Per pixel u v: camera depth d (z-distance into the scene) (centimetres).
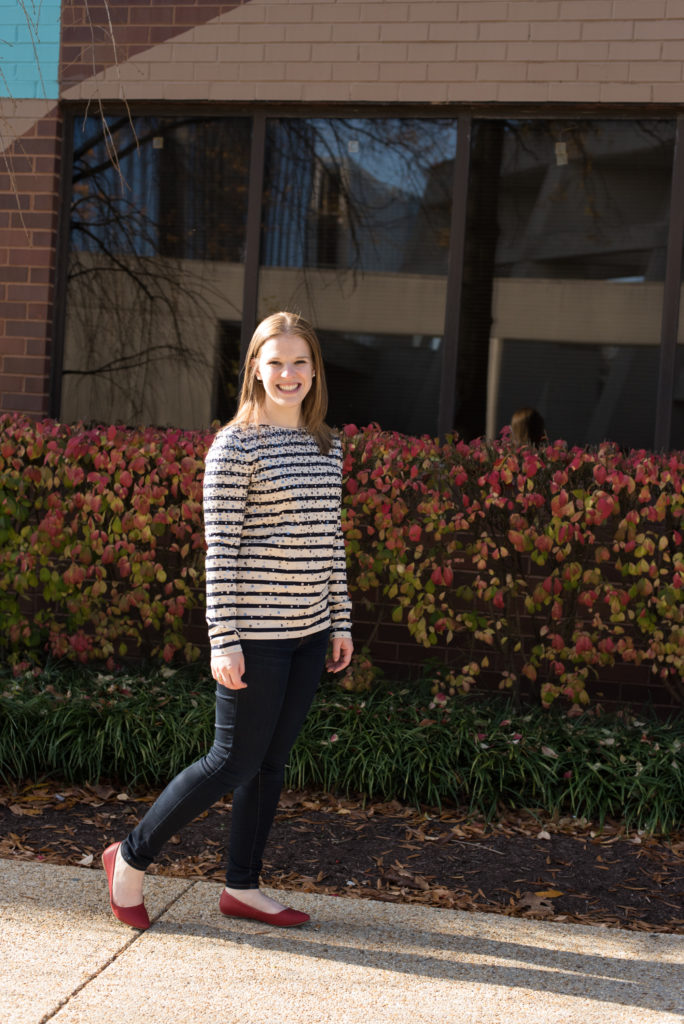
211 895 350
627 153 580
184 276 623
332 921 336
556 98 569
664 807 430
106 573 526
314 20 591
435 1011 280
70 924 324
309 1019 273
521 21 571
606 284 584
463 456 489
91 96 611
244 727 305
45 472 507
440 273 601
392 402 607
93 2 609
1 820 417
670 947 328
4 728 467
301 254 613
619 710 526
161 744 464
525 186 590
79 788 453
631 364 582
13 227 620
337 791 457
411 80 583
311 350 316
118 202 626
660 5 559
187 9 602
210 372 622
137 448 505
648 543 467
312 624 312
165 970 296
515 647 505
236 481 300
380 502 482
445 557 492
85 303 628
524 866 395
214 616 297
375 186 605
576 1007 286
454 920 341
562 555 475
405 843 412
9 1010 271
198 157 620
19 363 621
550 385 590
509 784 452
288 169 612
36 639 530
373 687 519
